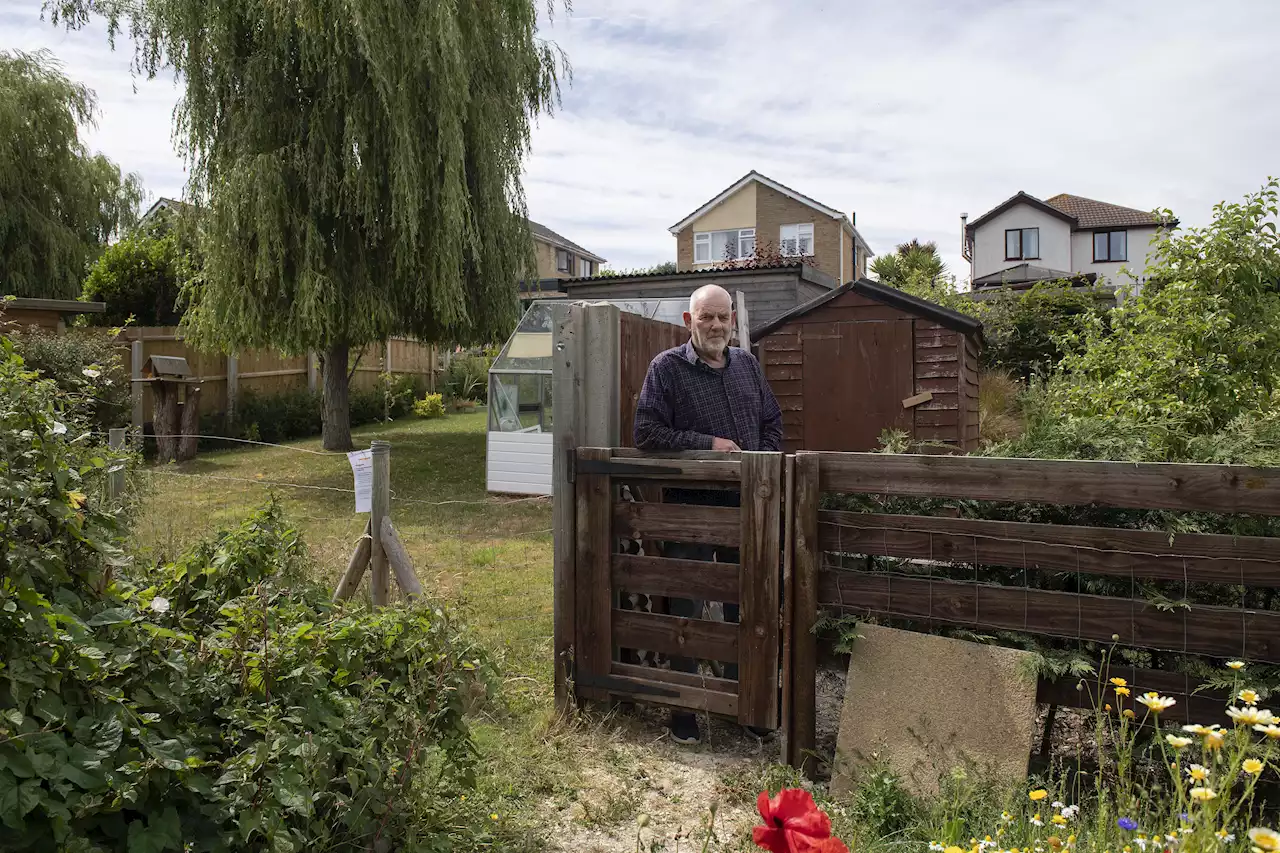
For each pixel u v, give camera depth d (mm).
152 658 2086
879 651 3100
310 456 13867
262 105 11602
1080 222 38875
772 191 34438
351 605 3082
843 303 8883
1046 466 2865
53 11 11484
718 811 2986
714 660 3727
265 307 11945
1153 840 1741
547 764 3273
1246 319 5953
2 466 1937
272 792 1972
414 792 2459
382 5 11141
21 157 19922
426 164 12023
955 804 2518
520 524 8797
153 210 23422
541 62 14109
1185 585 2717
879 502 3314
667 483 3562
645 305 10031
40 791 1644
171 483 10141
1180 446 3516
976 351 9383
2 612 1782
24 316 13297
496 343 14367
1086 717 3248
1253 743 2443
